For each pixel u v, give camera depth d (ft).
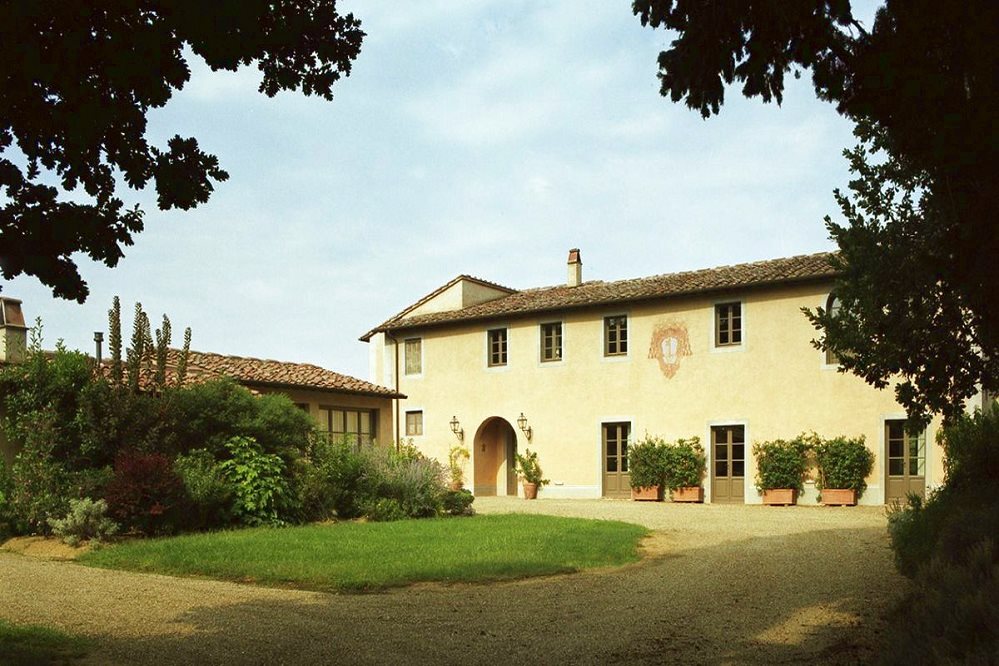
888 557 36.19
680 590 28.86
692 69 20.18
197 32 16.39
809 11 18.63
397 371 98.43
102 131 16.80
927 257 20.97
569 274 98.07
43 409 43.83
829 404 71.15
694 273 86.38
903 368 25.84
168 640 21.08
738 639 21.56
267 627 22.72
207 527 45.06
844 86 19.19
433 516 56.80
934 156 18.22
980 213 18.39
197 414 49.65
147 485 41.75
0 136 17.04
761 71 20.02
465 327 93.76
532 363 88.53
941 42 17.46
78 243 18.02
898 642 13.28
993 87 16.92
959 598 12.90
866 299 26.40
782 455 71.61
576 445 84.84
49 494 41.32
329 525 49.08
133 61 16.21
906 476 67.87
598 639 21.61
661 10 20.29
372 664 19.11
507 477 93.30
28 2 14.76
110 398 45.91
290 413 53.83
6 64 15.23
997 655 10.70
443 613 24.88
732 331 77.05
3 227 17.40
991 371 24.58
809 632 22.21
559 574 32.37
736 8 19.25
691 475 76.28
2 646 19.31
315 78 19.25
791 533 47.32
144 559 34.19
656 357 80.64
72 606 25.25
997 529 18.01
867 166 26.91
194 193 18.47
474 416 91.97
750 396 75.00
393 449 61.87
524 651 20.36
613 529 46.83
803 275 71.46
